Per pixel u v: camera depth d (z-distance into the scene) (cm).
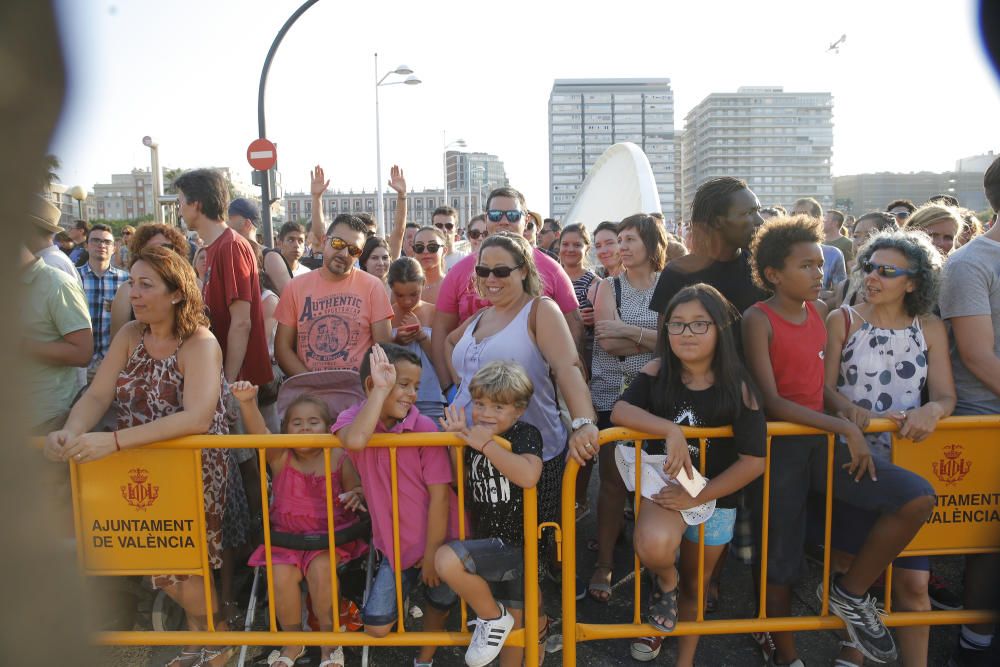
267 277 563
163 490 264
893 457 270
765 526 272
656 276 407
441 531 270
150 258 269
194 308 281
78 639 256
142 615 314
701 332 258
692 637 275
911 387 282
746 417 258
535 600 256
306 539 288
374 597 267
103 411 279
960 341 285
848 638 283
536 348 290
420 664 282
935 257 277
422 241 515
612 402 392
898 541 251
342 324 381
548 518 285
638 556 264
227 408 343
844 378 293
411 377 275
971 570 282
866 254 287
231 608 336
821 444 272
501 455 248
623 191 2367
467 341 305
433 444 257
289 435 262
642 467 269
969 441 270
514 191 422
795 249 269
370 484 276
